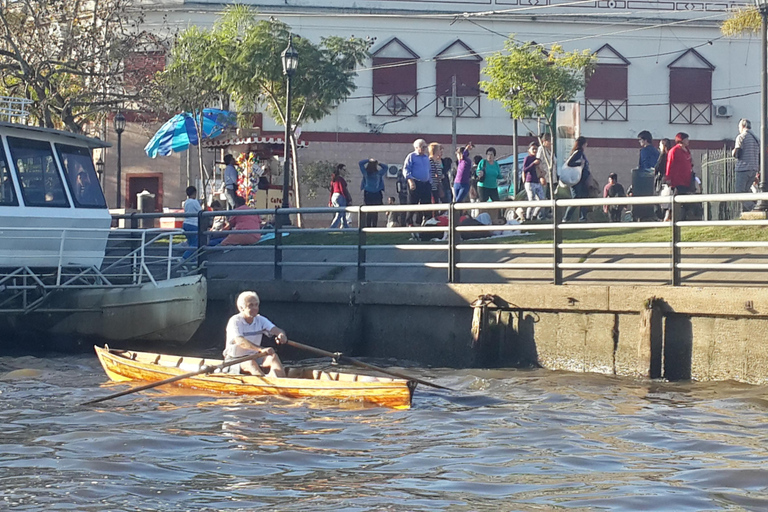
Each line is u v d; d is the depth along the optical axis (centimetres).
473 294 1714
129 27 4559
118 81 3591
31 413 1312
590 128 4925
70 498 891
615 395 1415
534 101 3900
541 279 1758
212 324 2072
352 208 1889
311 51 3416
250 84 3419
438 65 4834
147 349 1956
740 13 2795
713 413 1277
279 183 3681
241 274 2144
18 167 1936
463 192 2306
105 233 2072
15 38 3441
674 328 1536
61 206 1988
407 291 1794
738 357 1474
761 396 1376
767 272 1543
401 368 1722
